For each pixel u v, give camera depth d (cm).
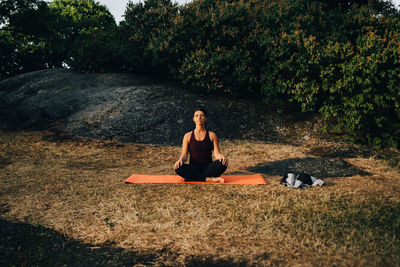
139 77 1159
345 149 677
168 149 711
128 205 356
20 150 662
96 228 298
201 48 988
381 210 347
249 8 1017
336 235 283
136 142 751
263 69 898
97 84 1108
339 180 477
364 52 697
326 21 905
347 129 768
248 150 693
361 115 732
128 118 837
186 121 846
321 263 236
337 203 367
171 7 1068
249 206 355
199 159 478
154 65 1056
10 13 1956
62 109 928
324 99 813
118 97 952
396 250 253
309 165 547
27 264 238
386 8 926
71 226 303
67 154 648
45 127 834
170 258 247
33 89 1139
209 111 901
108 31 1239
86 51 1204
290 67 809
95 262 242
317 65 764
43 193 403
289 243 268
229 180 472
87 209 347
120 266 236
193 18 997
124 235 284
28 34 2036
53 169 537
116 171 541
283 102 907
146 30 1077
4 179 470
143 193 405
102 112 870
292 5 936
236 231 291
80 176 495
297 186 429
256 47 931
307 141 779
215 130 820
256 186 439
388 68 681
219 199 379
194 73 947
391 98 680
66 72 1289
